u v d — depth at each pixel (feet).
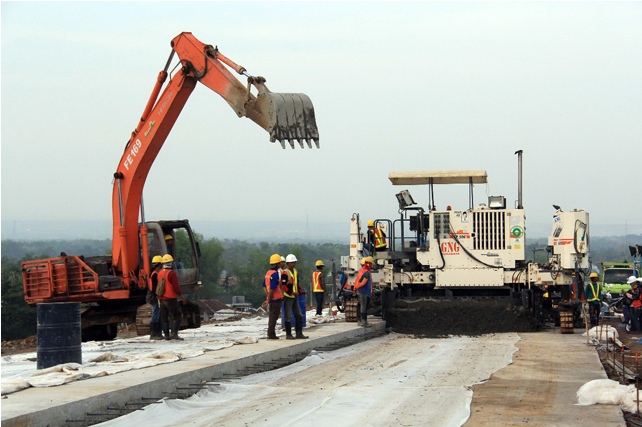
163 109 62.75
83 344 56.80
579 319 78.33
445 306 72.90
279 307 57.52
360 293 69.82
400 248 81.66
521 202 73.82
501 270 73.15
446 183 77.41
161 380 36.09
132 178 65.26
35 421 27.78
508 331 71.56
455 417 30.30
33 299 65.92
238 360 44.24
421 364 47.29
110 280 64.80
